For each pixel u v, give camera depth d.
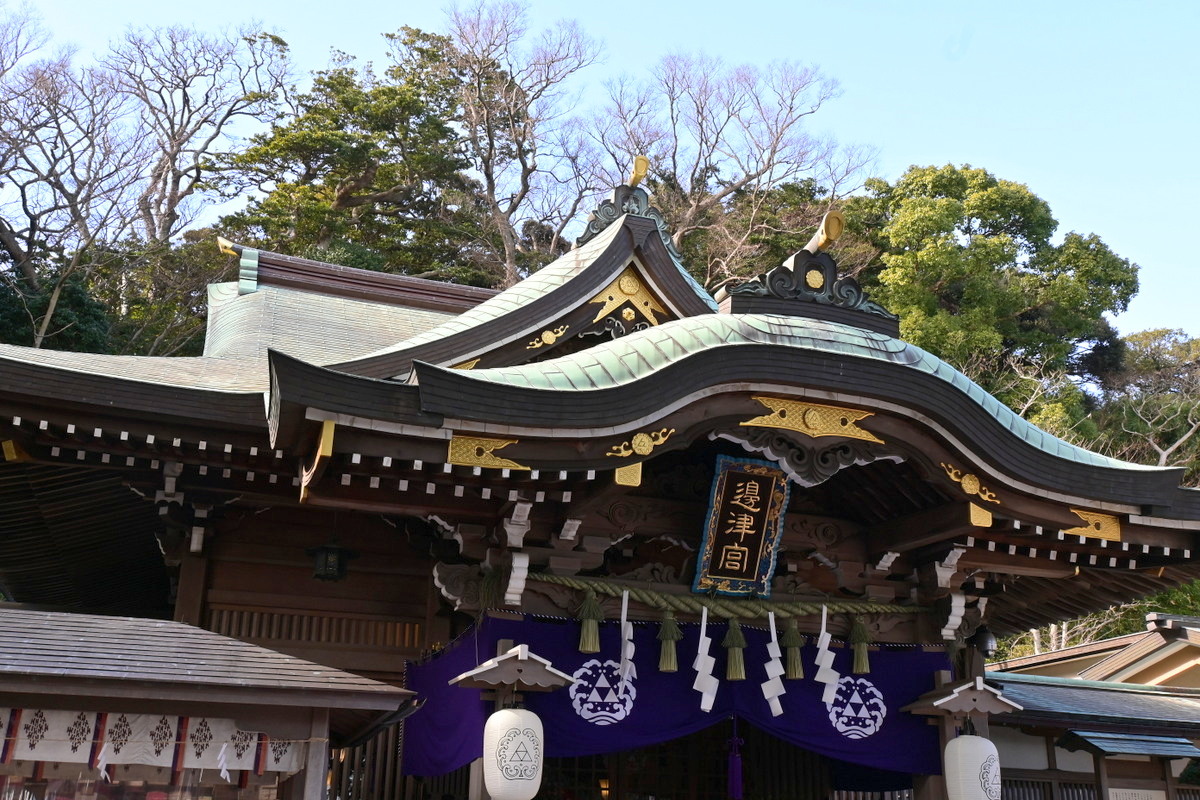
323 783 7.36
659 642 9.77
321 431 7.75
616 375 8.77
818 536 10.67
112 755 6.98
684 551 11.31
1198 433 37.09
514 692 8.58
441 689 9.92
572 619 9.58
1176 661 17.86
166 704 7.14
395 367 11.09
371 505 8.78
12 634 7.06
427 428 8.01
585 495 9.01
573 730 9.18
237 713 7.30
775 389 9.08
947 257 35.16
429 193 46.22
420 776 10.34
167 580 14.74
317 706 7.36
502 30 47.81
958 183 39.84
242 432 9.05
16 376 8.39
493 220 44.47
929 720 10.38
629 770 12.29
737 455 10.04
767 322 9.48
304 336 14.67
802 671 9.95
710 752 12.66
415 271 43.00
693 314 12.32
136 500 11.08
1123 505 10.01
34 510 11.20
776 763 12.83
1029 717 12.37
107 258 35.09
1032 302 37.12
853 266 39.47
